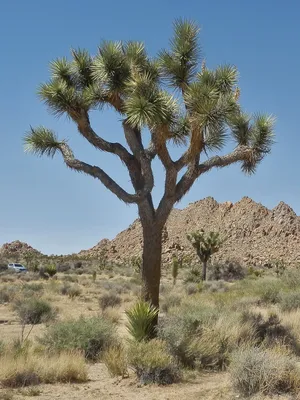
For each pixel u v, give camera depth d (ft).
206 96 36.99
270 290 68.39
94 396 25.13
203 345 31.07
